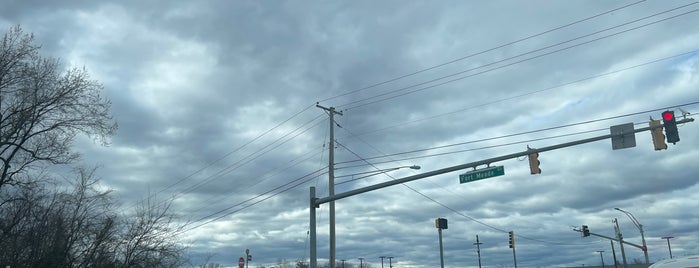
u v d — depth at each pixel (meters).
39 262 24.88
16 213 24.72
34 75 25.33
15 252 24.55
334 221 30.77
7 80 24.80
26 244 24.86
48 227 25.45
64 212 26.41
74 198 26.84
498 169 20.42
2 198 25.14
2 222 24.39
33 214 25.39
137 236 28.97
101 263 27.31
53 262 25.19
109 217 27.97
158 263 29.73
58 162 26.31
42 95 25.66
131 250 28.61
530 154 19.81
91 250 27.22
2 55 24.59
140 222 29.25
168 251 30.11
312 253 26.16
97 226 27.39
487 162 20.69
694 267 7.16
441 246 39.88
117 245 27.91
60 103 26.20
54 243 25.39
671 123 16.98
